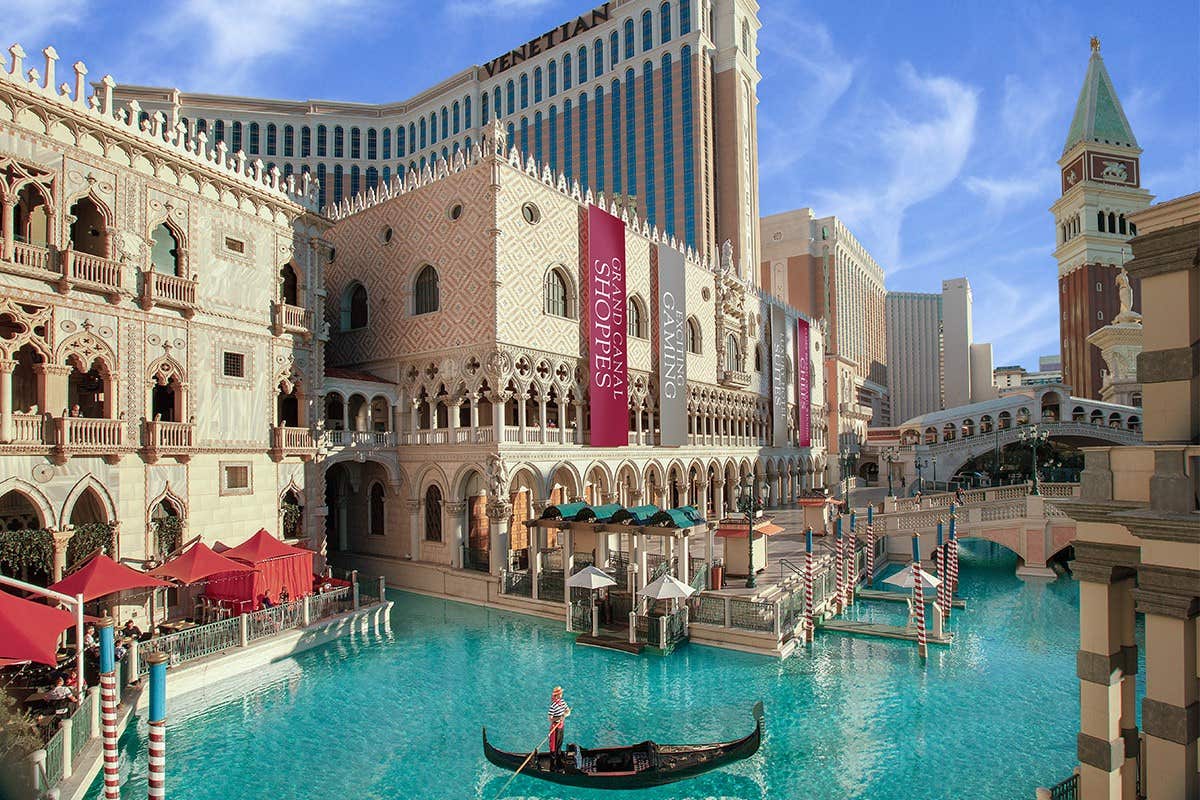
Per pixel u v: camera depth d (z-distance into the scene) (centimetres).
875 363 16350
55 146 2212
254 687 2138
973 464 7381
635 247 4191
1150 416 1090
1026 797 1513
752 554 3017
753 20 10088
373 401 3775
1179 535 962
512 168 3288
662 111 9125
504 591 3089
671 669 2317
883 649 2548
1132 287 7900
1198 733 976
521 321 3309
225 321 2773
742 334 5600
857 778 1602
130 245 2428
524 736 1814
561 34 9931
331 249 4012
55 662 1516
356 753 1720
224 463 2730
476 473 3450
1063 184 8612
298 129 10556
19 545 2038
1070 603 3209
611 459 3859
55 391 2183
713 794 1545
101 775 1548
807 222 13075
